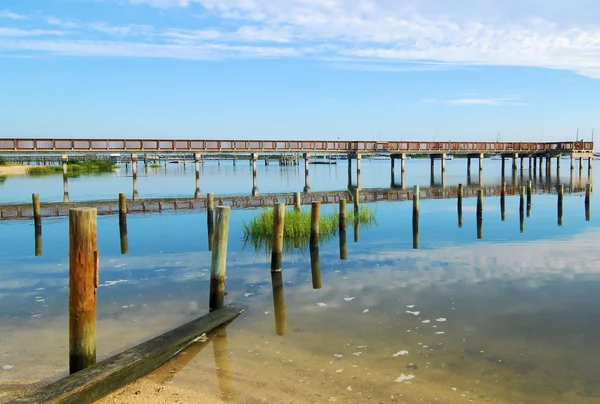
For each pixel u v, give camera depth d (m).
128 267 11.80
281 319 7.88
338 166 96.50
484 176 53.62
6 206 23.27
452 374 5.84
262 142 34.44
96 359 6.32
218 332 7.29
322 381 5.65
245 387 5.49
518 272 10.89
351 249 13.92
